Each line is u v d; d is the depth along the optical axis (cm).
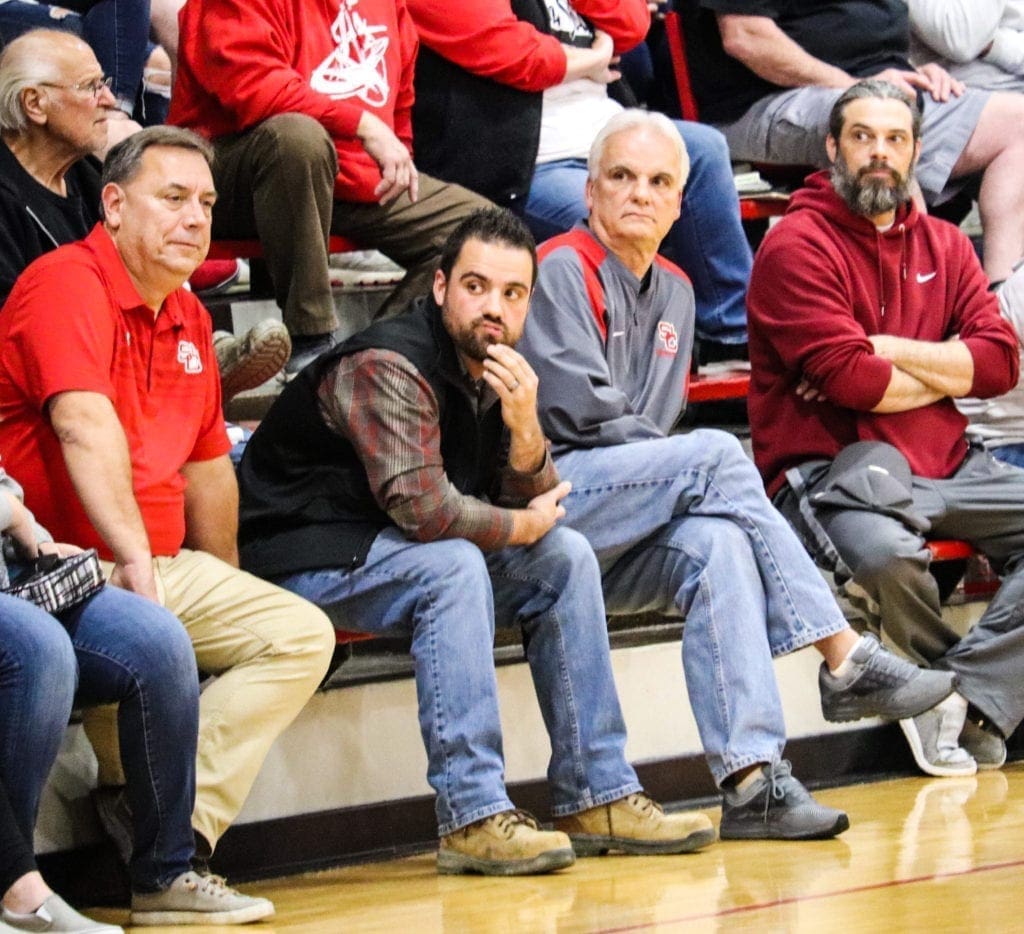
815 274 1302
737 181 1630
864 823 1109
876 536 1257
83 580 898
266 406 1375
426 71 1412
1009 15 1711
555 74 1420
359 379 1021
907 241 1346
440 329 1038
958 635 1300
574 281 1177
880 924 841
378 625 1035
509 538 1036
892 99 1319
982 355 1320
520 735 1161
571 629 1055
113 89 1344
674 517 1133
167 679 895
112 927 834
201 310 1054
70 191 1135
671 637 1221
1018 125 1612
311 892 998
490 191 1424
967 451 1359
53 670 855
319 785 1087
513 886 964
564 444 1155
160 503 1004
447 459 1057
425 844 1116
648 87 1689
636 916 877
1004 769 1302
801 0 1606
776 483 1338
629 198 1183
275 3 1285
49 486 982
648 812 1044
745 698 1082
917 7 1670
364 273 1507
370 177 1316
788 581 1117
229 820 966
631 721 1203
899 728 1304
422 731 1012
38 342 959
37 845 991
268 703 979
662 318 1224
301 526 1057
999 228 1619
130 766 903
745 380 1474
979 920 841
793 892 920
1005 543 1324
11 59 1084
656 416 1217
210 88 1283
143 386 1002
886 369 1292
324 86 1323
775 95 1584
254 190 1261
